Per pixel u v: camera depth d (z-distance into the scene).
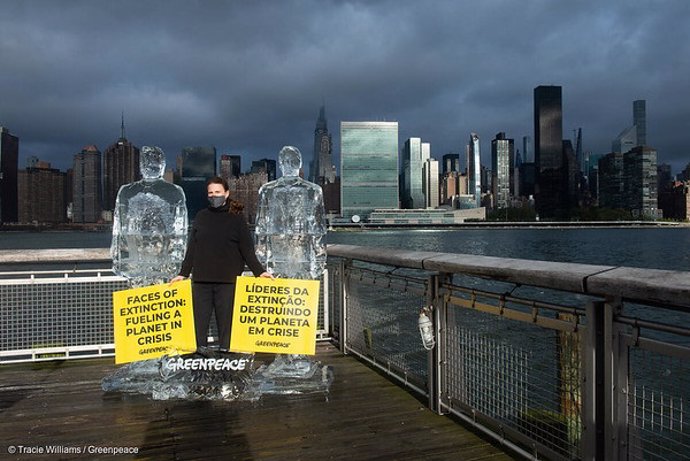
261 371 4.67
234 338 4.39
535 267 2.87
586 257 65.38
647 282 2.24
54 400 4.21
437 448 3.37
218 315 4.41
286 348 4.41
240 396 4.22
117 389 4.41
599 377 2.62
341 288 5.63
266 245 4.88
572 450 2.81
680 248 82.12
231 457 3.26
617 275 2.41
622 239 120.50
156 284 4.73
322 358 5.40
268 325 4.41
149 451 3.34
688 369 2.32
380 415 3.91
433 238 137.88
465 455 3.27
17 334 5.15
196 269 4.41
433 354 3.97
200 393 4.21
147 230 4.73
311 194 4.86
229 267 4.40
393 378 4.71
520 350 3.21
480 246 93.94
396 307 4.61
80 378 4.75
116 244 4.76
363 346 5.25
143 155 4.80
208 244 4.38
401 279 4.48
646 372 2.45
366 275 5.10
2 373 4.89
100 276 5.34
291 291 4.44
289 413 3.96
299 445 3.43
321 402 4.18
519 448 3.24
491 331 3.45
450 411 3.85
